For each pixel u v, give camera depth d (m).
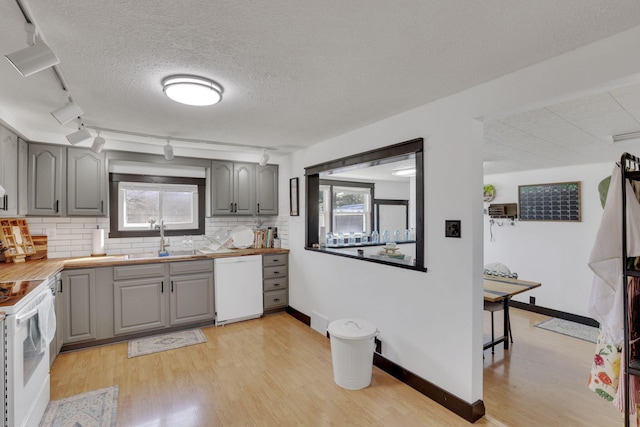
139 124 2.92
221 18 1.34
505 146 3.31
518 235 5.06
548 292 4.71
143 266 3.41
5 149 2.60
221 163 4.24
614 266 1.57
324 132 3.25
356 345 2.46
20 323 1.74
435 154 2.35
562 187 4.59
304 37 1.50
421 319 2.46
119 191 3.87
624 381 1.49
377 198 6.95
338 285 3.40
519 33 1.47
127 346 3.24
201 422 2.08
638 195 1.62
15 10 1.26
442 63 1.77
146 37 1.49
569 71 1.64
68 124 2.87
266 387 2.51
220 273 3.86
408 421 2.11
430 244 2.39
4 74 1.85
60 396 2.34
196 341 3.38
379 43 1.56
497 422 2.10
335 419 2.12
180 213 4.28
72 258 3.46
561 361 3.20
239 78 1.96
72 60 1.71
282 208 4.60
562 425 2.20
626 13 1.32
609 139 3.02
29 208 3.09
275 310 4.38
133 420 2.09
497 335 3.87
